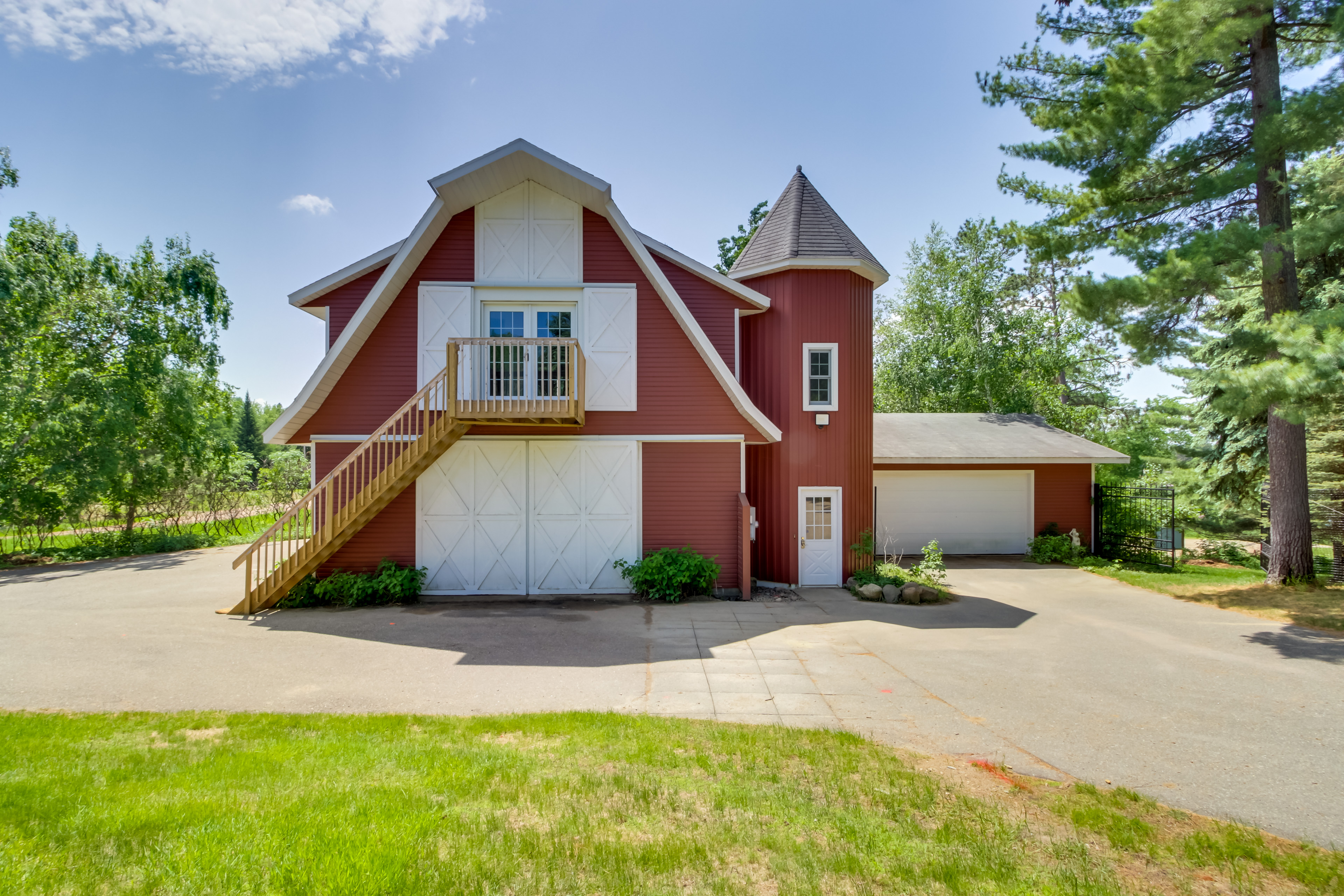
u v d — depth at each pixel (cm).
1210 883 360
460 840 373
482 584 1225
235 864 343
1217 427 1970
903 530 1912
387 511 1219
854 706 652
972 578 1527
